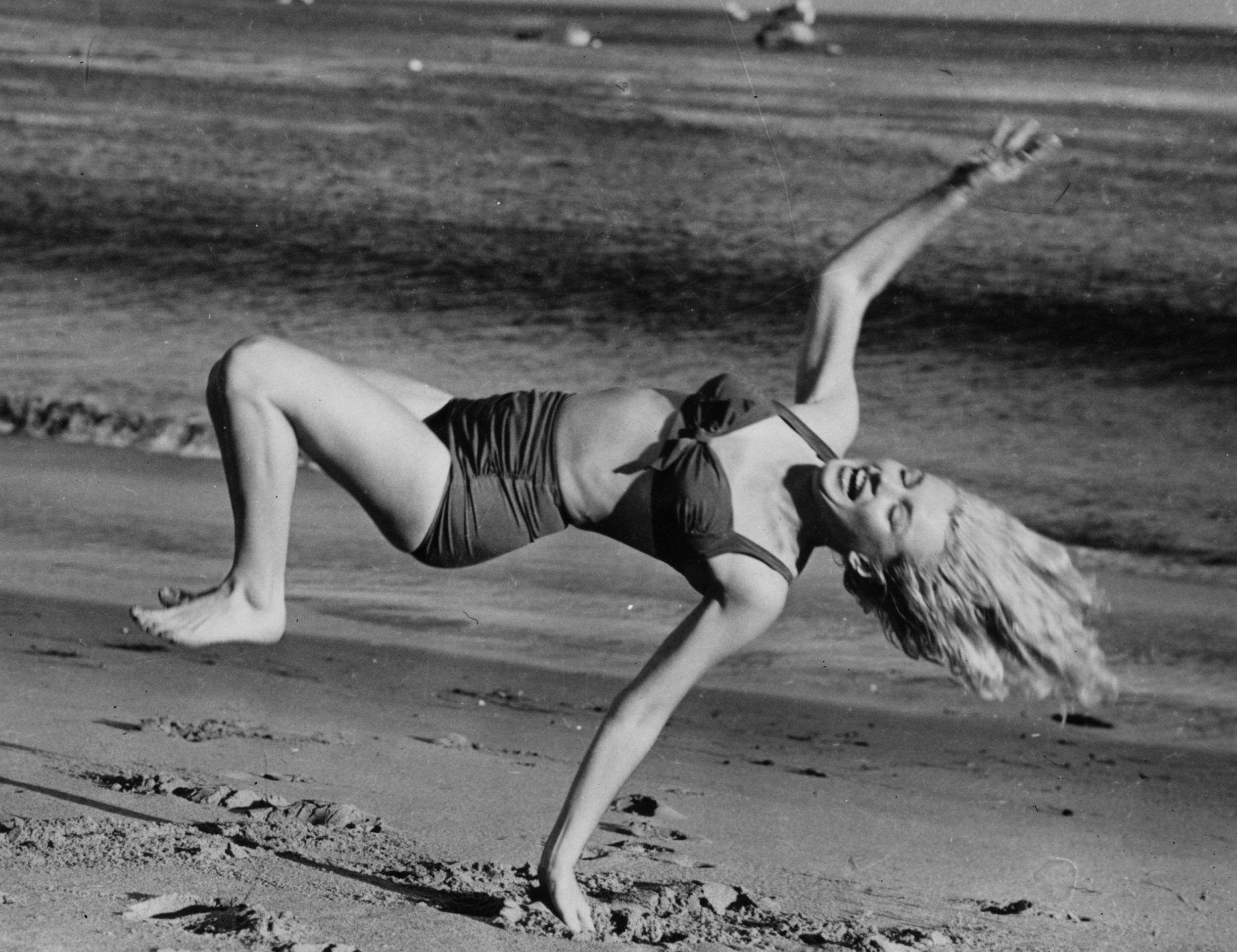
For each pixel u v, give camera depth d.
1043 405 12.09
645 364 12.84
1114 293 15.39
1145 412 11.93
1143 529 9.44
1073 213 18.72
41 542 8.06
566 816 2.95
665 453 2.84
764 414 2.92
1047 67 33.44
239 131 23.45
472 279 15.66
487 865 3.38
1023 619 2.84
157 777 4.01
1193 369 13.06
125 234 17.12
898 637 3.00
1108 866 4.20
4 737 4.51
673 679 2.92
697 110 26.31
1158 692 6.46
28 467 9.84
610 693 6.04
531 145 22.95
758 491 2.86
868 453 10.89
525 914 2.94
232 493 2.86
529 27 45.34
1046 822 4.68
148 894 2.81
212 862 3.12
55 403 11.20
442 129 24.16
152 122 24.09
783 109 26.66
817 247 17.31
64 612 6.71
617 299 15.02
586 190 20.11
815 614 7.44
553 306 14.73
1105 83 30.56
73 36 36.09
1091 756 5.55
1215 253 16.86
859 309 3.15
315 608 7.17
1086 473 10.51
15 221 17.53
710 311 14.60
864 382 12.64
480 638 6.78
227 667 6.04
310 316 14.12
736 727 5.79
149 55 32.78
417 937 2.71
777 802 4.72
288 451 2.82
